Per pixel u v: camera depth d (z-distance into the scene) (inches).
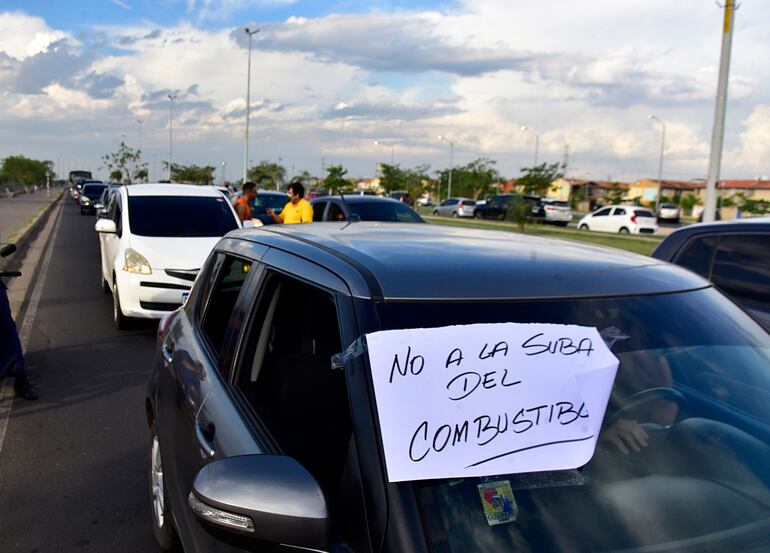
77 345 293.0
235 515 65.7
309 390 87.0
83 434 193.5
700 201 2940.5
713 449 75.4
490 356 67.4
